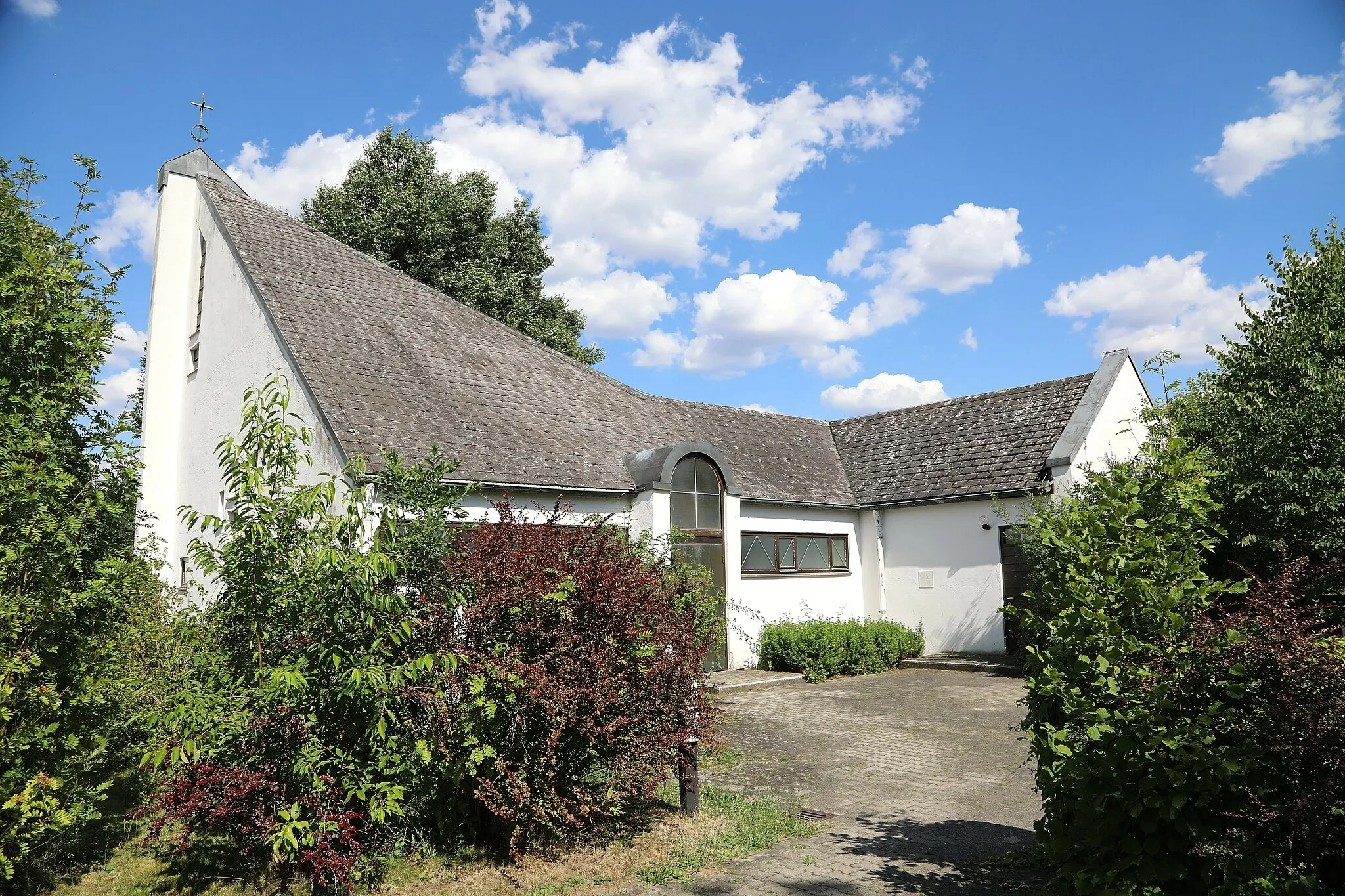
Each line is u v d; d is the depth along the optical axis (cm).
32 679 548
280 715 519
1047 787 508
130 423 624
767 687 1510
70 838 607
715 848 642
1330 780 384
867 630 1689
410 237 2691
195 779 508
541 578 609
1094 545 514
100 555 604
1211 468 930
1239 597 884
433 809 616
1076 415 1752
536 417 1521
